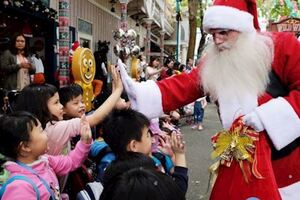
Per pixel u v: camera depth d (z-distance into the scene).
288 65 2.61
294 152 2.66
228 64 2.65
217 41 2.66
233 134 2.58
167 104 2.87
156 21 21.31
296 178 2.68
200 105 10.99
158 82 2.96
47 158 2.73
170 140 2.85
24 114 2.55
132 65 8.66
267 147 2.57
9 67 6.10
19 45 6.37
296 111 2.51
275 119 2.50
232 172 2.58
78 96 3.49
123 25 10.80
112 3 14.09
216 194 2.63
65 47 6.40
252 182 2.49
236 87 2.62
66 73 6.38
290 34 2.72
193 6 16.91
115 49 8.43
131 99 2.93
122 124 2.68
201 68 2.83
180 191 1.76
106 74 9.91
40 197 2.41
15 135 2.46
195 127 10.98
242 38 2.65
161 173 1.81
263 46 2.65
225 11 2.60
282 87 2.69
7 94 5.70
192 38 17.14
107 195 1.74
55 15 8.52
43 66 8.54
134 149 2.68
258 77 2.62
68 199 2.98
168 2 31.02
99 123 3.23
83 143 2.88
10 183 2.36
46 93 2.94
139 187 1.67
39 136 2.54
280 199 2.50
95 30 12.93
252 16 2.72
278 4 14.80
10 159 2.51
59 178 2.94
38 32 8.62
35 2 7.39
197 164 7.07
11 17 7.61
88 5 12.03
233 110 2.62
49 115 2.94
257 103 2.61
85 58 5.93
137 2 16.16
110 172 2.19
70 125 2.95
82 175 3.15
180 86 2.90
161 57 21.38
